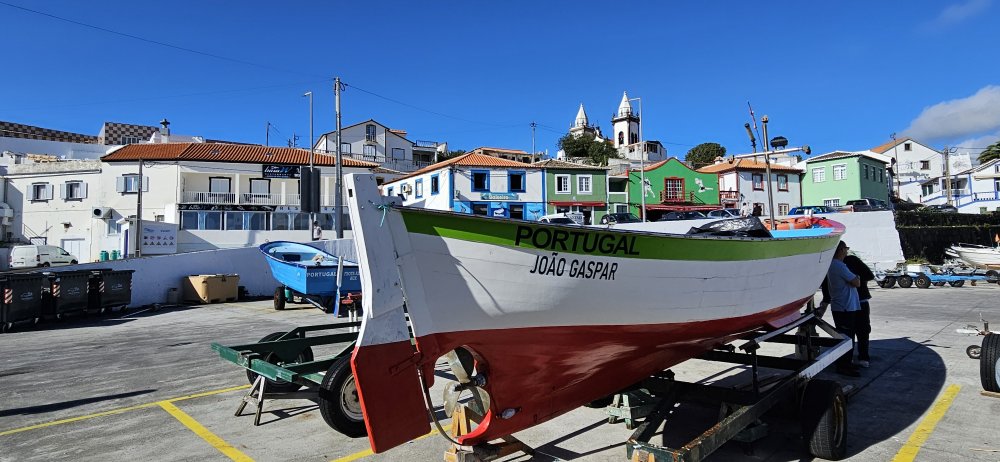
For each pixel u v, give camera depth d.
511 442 4.30
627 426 5.16
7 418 5.82
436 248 3.39
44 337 12.01
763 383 5.17
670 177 46.31
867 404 5.93
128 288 16.81
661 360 5.03
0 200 37.78
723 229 6.41
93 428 5.46
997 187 52.97
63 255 32.38
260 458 4.65
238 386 7.10
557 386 4.30
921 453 4.54
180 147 39.69
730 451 4.70
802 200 50.72
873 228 28.75
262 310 16.89
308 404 6.26
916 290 19.48
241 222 33.94
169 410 6.05
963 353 8.29
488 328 3.71
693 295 4.64
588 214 42.62
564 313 3.93
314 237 28.69
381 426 3.28
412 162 67.38
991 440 4.79
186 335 11.79
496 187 40.66
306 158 40.44
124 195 36.50
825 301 7.80
